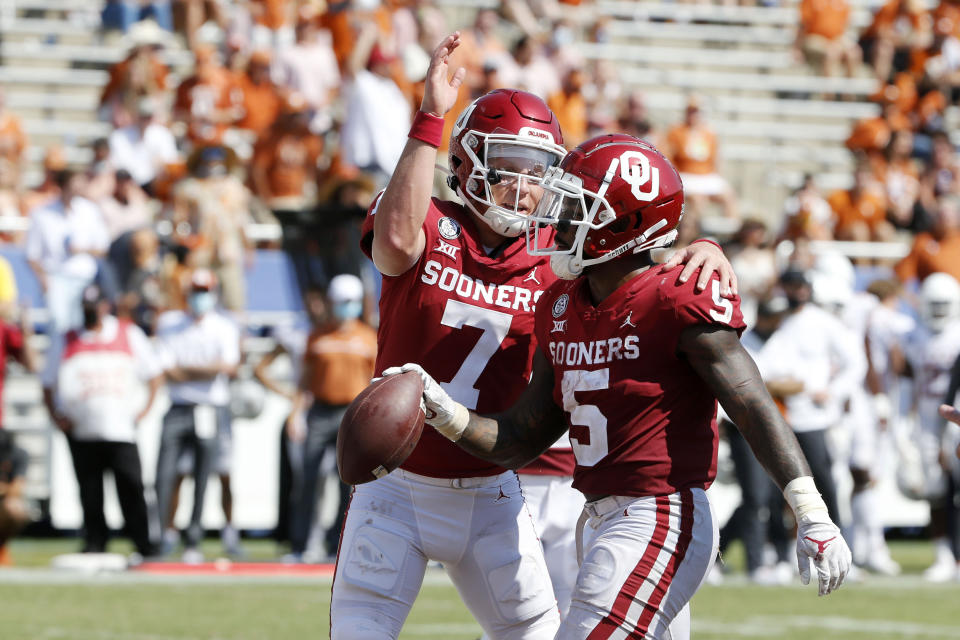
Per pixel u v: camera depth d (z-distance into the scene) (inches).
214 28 2096.5
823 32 2395.4
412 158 491.2
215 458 1325.0
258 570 1258.0
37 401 1565.0
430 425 502.0
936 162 2075.5
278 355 1416.1
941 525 1332.4
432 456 510.0
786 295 1240.8
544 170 505.4
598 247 458.9
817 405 1227.9
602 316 456.4
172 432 1311.5
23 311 1312.7
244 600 1058.1
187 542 1311.5
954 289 1358.3
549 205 472.7
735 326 441.4
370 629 502.0
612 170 456.4
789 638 917.2
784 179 2256.4
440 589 1179.3
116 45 2101.4
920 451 1350.9
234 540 1381.6
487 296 515.8
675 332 442.9
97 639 866.8
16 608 991.6
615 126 1919.3
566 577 681.6
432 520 516.1
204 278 1310.3
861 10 2566.4
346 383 1290.6
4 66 2050.9
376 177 1630.2
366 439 456.8
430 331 515.2
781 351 1229.7
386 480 520.4
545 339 480.4
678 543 442.3
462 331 515.5
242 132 1851.6
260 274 1549.0
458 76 498.0
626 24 2404.0
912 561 1489.9
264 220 1706.4
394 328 522.0
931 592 1197.1
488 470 518.6
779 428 433.1
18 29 2106.3
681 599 445.1
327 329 1301.7
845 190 1941.4
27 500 1455.5
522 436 489.1
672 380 447.8
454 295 513.3
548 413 488.1
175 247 1471.5
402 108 1668.3
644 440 447.8
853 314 1412.4
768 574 1237.1
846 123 2380.7
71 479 1497.3
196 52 1927.9
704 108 2315.5
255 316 1542.8
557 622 532.1
